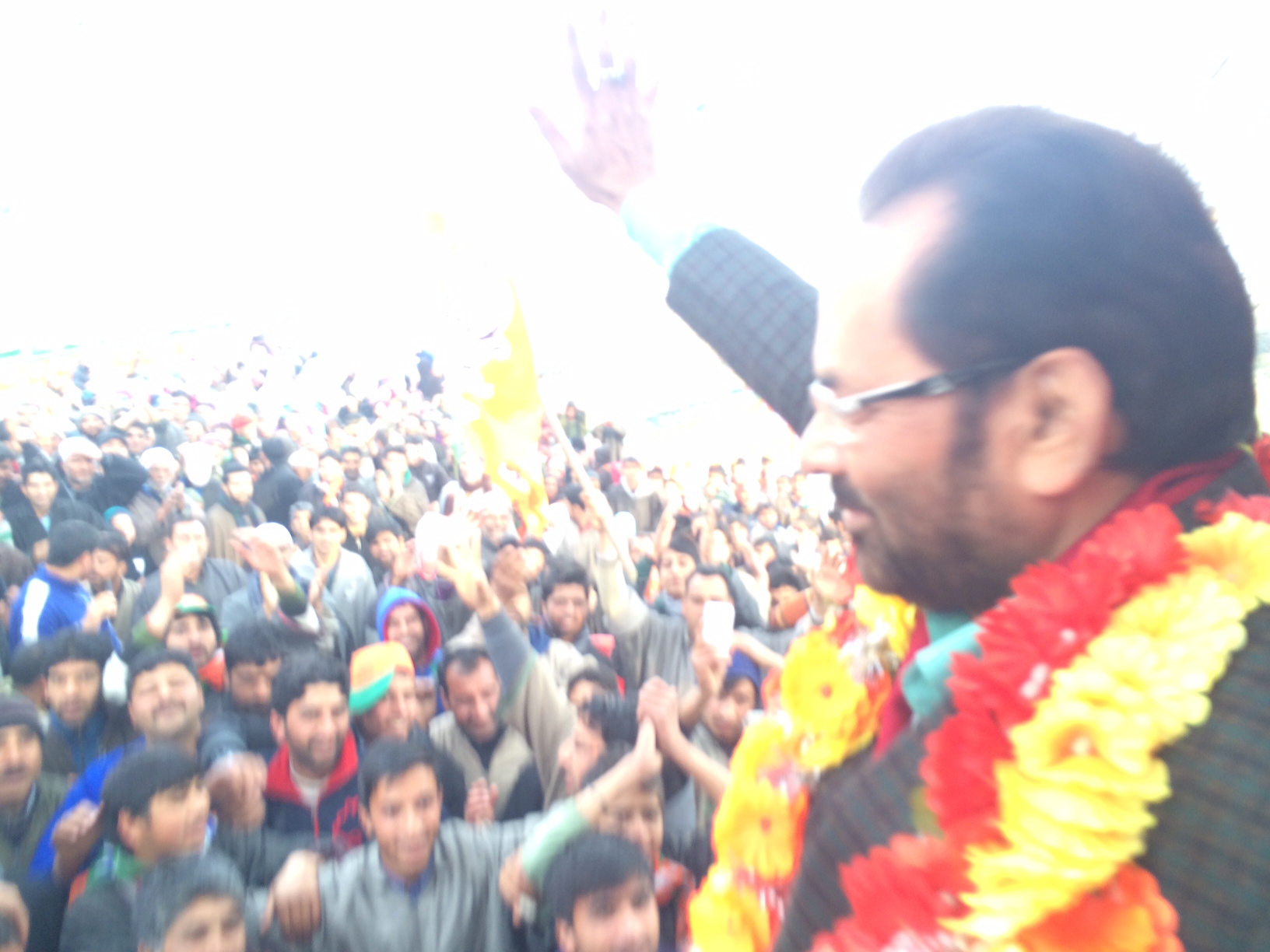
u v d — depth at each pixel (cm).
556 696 258
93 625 339
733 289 100
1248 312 59
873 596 84
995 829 50
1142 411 55
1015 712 52
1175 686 48
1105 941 45
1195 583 52
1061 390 54
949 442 56
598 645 343
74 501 522
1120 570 53
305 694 234
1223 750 46
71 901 190
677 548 477
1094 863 46
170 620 319
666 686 217
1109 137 59
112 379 1159
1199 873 45
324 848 219
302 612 347
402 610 323
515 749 253
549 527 489
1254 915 43
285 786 238
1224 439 60
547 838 183
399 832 179
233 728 261
